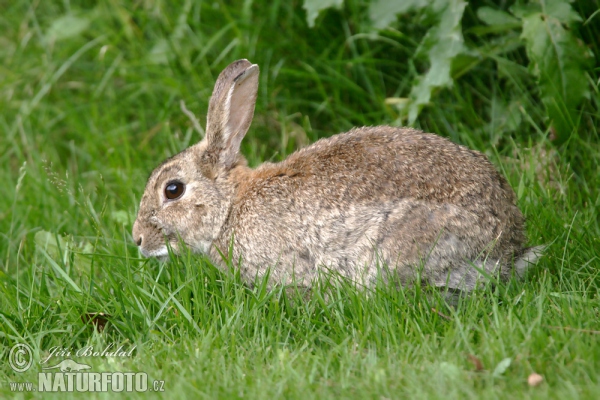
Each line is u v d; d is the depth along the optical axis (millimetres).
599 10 11578
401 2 12227
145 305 9484
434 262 9047
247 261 9883
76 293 9680
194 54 14016
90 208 11656
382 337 8383
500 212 9336
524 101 12406
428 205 9133
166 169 10492
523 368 7496
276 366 7898
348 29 13648
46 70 14406
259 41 13680
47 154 13883
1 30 15195
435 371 7520
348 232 9320
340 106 13273
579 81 11328
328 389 7520
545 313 8492
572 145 11602
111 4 14672
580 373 7391
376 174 9414
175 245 10516
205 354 8227
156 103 13914
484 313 8453
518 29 12648
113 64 14055
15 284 10398
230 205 10195
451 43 11727
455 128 12617
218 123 10359
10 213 12836
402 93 13430
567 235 10062
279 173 9953
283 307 9188
